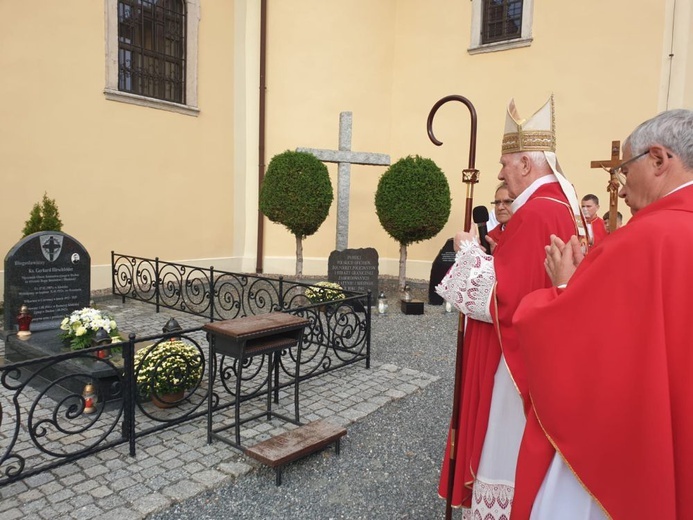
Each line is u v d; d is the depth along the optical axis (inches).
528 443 62.6
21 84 307.3
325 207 325.4
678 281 50.9
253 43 427.5
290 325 136.9
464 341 88.0
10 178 305.7
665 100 330.0
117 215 359.3
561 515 59.4
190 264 405.4
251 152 435.5
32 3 308.2
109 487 115.6
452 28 412.8
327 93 428.1
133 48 365.7
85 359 163.8
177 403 161.2
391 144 447.8
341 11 426.3
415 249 435.5
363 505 113.3
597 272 55.2
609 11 346.0
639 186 60.1
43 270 209.9
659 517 49.7
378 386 185.9
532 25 375.2
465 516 86.2
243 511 109.7
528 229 74.2
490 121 397.4
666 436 49.9
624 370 53.1
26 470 122.0
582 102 359.3
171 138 388.2
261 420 153.6
